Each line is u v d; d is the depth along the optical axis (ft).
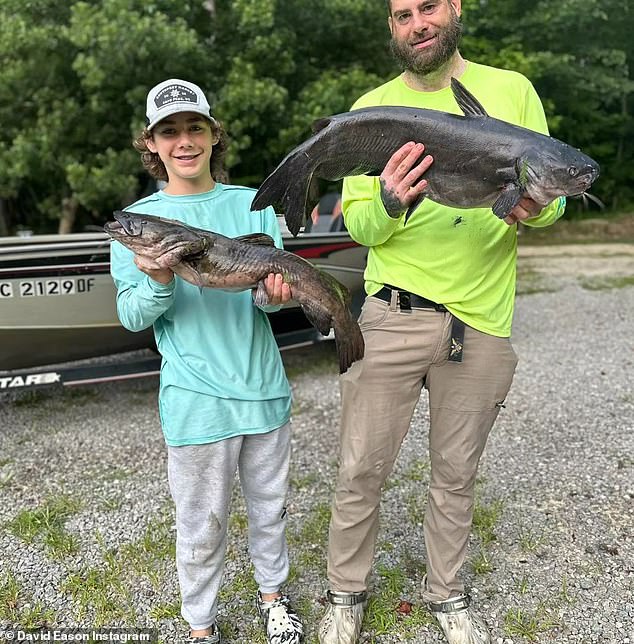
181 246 7.11
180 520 8.20
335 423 16.29
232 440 8.07
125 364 16.55
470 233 8.05
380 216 7.67
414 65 8.06
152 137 8.34
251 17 33.53
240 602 9.64
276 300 7.79
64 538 11.30
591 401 17.29
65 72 34.40
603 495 12.39
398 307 8.30
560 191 7.07
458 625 8.69
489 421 8.64
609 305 29.84
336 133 7.76
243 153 38.32
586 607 9.36
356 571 8.93
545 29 62.18
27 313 15.43
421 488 12.73
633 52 71.92
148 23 30.25
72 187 33.58
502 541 10.94
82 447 15.28
